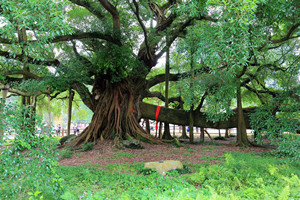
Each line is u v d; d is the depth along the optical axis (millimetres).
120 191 5680
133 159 10414
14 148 4449
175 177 6957
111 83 14742
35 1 4164
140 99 16641
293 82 9625
